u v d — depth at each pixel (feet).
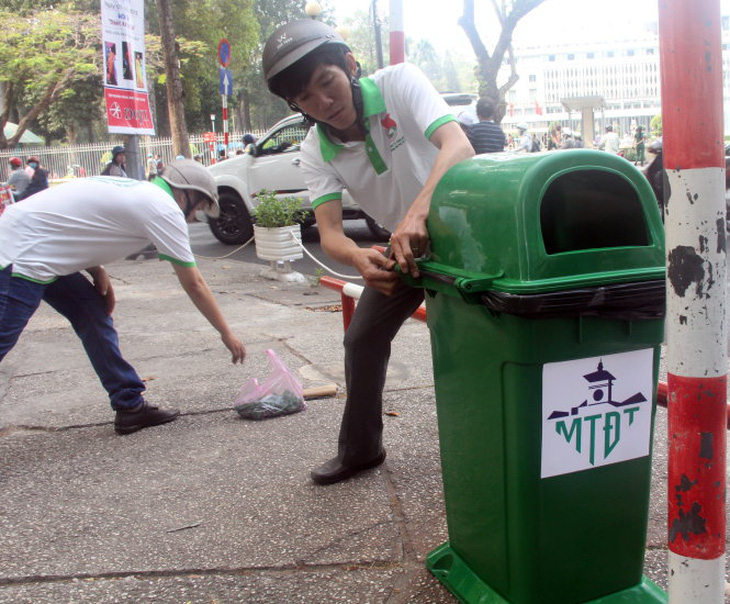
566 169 5.77
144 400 12.76
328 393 13.98
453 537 7.55
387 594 7.55
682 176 4.35
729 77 136.46
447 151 7.30
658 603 6.65
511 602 6.63
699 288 4.42
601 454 6.30
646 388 6.34
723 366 4.55
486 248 5.98
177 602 7.58
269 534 8.87
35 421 13.39
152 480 10.62
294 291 26.71
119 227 11.23
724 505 4.72
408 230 6.87
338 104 7.85
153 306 24.12
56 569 8.27
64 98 119.44
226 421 12.91
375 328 9.11
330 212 8.73
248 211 39.27
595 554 6.51
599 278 5.66
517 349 5.80
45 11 95.81
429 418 12.47
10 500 10.16
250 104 186.19
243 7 125.80
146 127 35.40
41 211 10.95
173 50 47.03
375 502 9.52
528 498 6.15
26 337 20.24
